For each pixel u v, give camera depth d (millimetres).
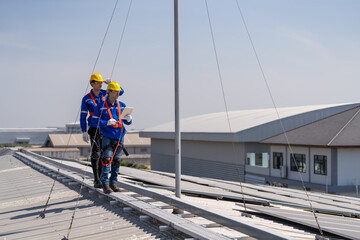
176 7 5949
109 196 6074
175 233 4316
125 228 4660
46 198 7074
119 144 6363
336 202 11797
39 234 4684
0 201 7297
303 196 12375
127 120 6371
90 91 6355
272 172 36031
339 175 29812
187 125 54750
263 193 10883
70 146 70938
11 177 11469
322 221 6160
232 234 4254
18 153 21484
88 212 5668
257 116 46812
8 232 4891
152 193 5430
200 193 8352
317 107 45719
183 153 51312
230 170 42250
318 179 30969
